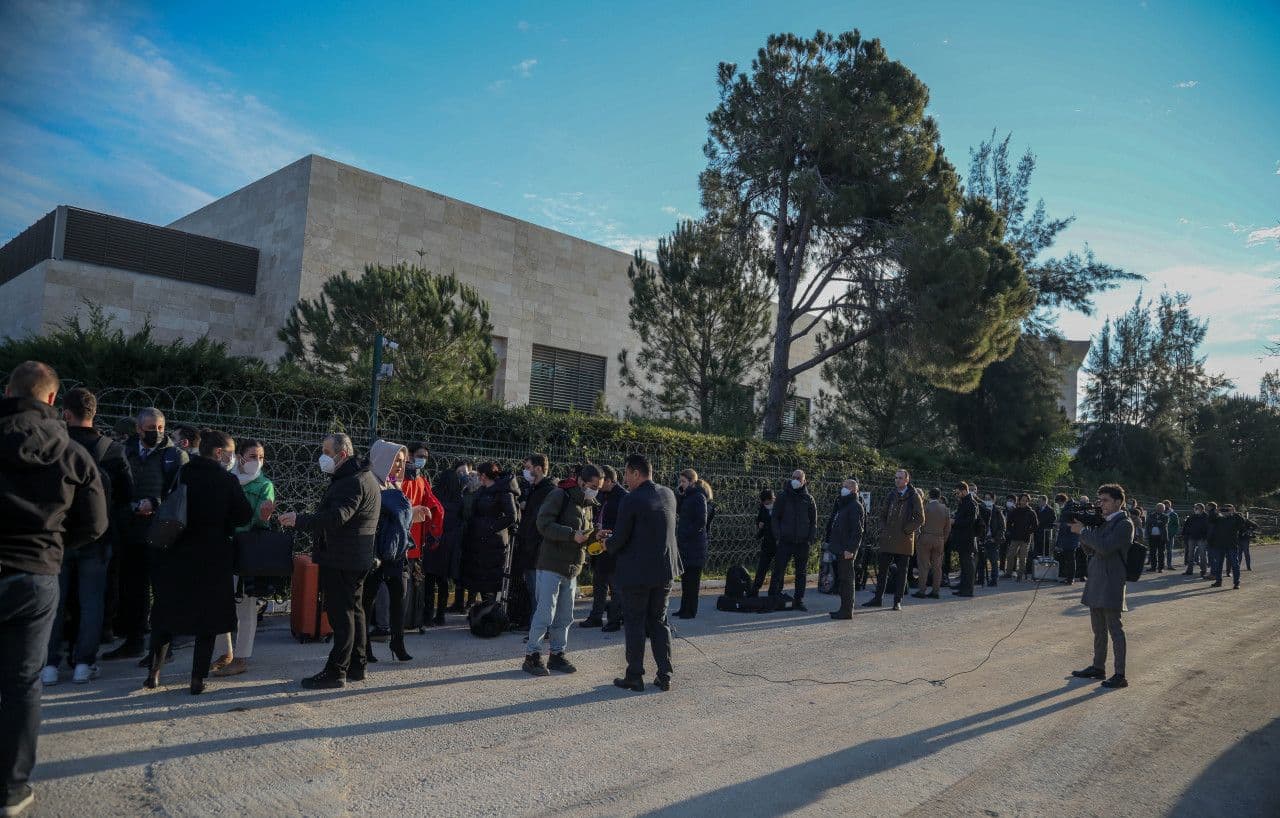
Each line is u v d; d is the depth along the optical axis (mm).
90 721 4992
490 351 15219
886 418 25375
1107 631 7777
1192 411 41406
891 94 19719
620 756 4902
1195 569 22906
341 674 6031
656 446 13766
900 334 19891
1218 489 40438
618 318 27500
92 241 18625
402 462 6902
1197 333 40406
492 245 24203
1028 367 26797
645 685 6719
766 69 19922
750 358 20875
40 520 3680
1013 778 4926
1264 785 5059
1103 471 34938
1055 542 18859
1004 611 12516
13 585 3576
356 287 13867
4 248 22094
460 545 8844
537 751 4902
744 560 15305
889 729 5812
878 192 19625
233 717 5211
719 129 20828
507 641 8250
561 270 25984
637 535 6562
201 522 5633
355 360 13414
